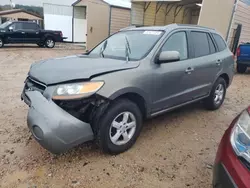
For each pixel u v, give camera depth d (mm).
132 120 3072
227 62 4781
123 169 2717
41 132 2441
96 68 2816
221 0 9109
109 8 14648
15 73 7723
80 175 2576
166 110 3617
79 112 2646
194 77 3941
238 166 1711
